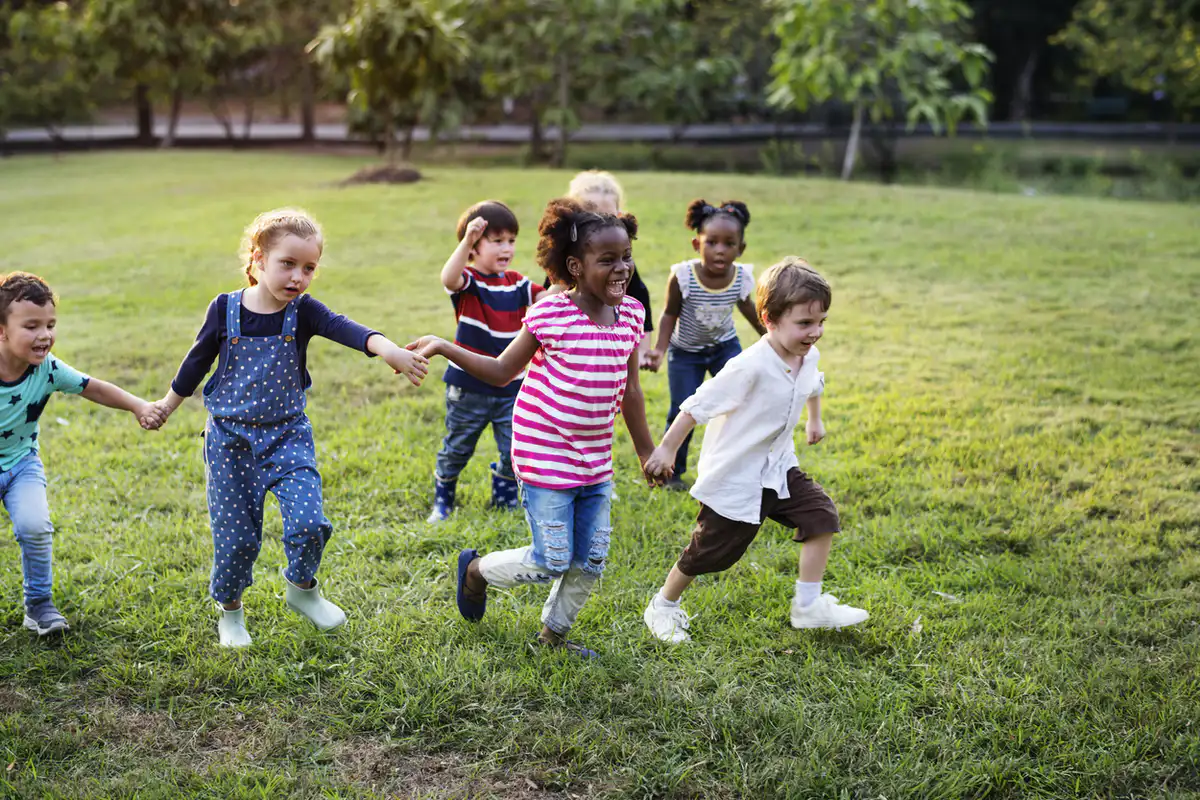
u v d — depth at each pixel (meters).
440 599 3.74
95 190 17.23
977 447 5.34
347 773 2.83
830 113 22.59
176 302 8.64
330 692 3.18
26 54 26.23
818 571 3.49
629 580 3.89
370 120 22.03
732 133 31.11
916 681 3.29
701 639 3.52
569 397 3.15
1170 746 2.98
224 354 3.25
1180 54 22.20
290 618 3.56
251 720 3.06
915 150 26.28
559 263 3.17
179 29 26.28
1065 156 24.05
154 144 29.50
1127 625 3.61
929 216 12.87
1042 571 4.00
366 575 3.91
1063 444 5.39
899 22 18.84
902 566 4.09
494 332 4.27
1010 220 12.72
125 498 4.61
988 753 2.95
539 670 3.27
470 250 4.11
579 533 3.28
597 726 3.03
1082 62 25.92
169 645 3.40
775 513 3.53
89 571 3.87
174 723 3.03
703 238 4.55
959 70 23.39
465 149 27.64
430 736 3.00
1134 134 31.75
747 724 3.04
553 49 21.08
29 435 3.48
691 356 4.81
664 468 3.32
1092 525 4.43
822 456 5.25
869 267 10.08
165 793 2.69
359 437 5.42
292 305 3.27
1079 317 8.23
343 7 27.42
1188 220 12.89
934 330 7.88
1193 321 8.04
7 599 3.66
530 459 3.20
